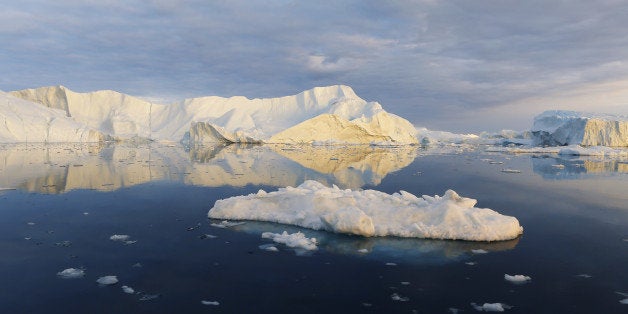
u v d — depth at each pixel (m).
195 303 6.47
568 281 7.43
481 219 10.12
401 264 8.20
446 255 8.74
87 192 15.91
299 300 6.60
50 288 6.98
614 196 15.70
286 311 6.23
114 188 16.88
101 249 9.03
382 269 7.94
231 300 6.58
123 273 7.67
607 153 38.09
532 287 7.18
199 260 8.37
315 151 42.69
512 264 8.25
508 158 35.00
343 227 10.02
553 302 6.61
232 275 7.61
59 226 10.89
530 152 43.28
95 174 21.09
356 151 43.56
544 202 14.46
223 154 36.50
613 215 12.47
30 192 15.85
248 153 38.19
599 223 11.50
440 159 33.22
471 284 7.29
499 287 7.17
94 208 13.04
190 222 11.30
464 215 10.21
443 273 7.77
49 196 15.05
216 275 7.60
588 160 32.78
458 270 7.93
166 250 8.98
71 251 8.89
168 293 6.83
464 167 26.45
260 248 9.13
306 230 10.48
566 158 35.03
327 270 7.88
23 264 8.10
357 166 26.42
